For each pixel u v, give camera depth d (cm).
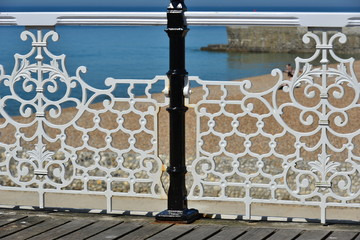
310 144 1162
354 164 511
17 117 1603
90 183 896
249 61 4388
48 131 1324
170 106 529
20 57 552
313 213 769
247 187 535
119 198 814
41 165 567
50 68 548
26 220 553
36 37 548
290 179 867
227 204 786
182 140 534
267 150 1130
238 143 1180
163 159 938
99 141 1245
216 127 1308
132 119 1412
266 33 5291
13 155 571
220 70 3769
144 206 776
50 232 519
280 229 519
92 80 2928
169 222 538
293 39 5172
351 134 507
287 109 1455
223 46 5478
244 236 503
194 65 4094
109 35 6325
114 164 927
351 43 3944
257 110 1457
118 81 538
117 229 525
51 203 779
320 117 512
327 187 518
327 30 500
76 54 4181
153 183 549
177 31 515
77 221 548
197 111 534
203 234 508
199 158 539
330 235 503
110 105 544
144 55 4159
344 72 500
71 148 558
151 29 7612
